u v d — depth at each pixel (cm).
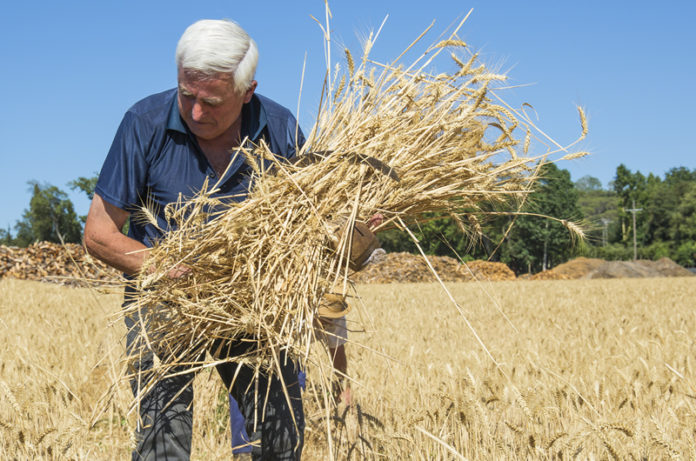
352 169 252
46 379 456
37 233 6644
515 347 627
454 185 275
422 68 290
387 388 438
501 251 3228
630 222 10088
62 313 1001
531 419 332
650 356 557
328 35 287
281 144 277
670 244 9744
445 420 347
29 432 364
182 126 255
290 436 257
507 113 282
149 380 237
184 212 245
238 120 267
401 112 286
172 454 242
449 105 286
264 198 238
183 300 232
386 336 721
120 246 244
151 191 261
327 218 249
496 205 297
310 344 233
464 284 2297
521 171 288
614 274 3738
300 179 243
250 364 231
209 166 262
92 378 503
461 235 300
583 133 276
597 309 1224
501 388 440
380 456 336
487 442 332
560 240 5341
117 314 237
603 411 379
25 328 752
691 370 483
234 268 237
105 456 345
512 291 1819
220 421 404
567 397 400
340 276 241
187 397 252
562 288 2009
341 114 287
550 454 309
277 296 231
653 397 406
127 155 251
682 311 1141
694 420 351
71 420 371
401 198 264
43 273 2247
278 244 234
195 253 235
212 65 227
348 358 538
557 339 709
